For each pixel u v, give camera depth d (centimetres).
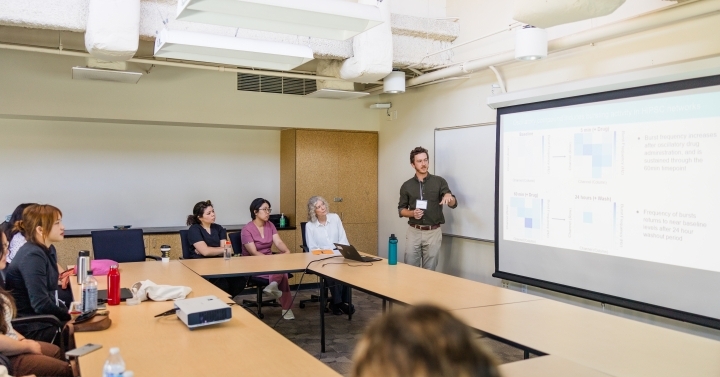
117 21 368
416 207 537
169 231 566
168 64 462
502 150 466
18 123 540
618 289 372
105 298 289
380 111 675
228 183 640
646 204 352
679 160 333
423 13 543
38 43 473
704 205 320
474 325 242
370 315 522
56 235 302
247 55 361
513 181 456
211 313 239
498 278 491
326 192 647
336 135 654
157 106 560
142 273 376
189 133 618
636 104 357
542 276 430
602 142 379
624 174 365
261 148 657
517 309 274
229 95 594
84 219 571
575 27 415
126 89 546
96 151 574
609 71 390
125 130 586
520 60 425
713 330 331
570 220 405
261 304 514
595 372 184
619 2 274
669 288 340
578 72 414
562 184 411
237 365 191
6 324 242
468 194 531
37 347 240
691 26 336
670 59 349
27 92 505
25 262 283
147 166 598
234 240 512
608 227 377
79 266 324
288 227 626
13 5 355
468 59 517
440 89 568
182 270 390
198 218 492
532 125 436
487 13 492
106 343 216
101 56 388
